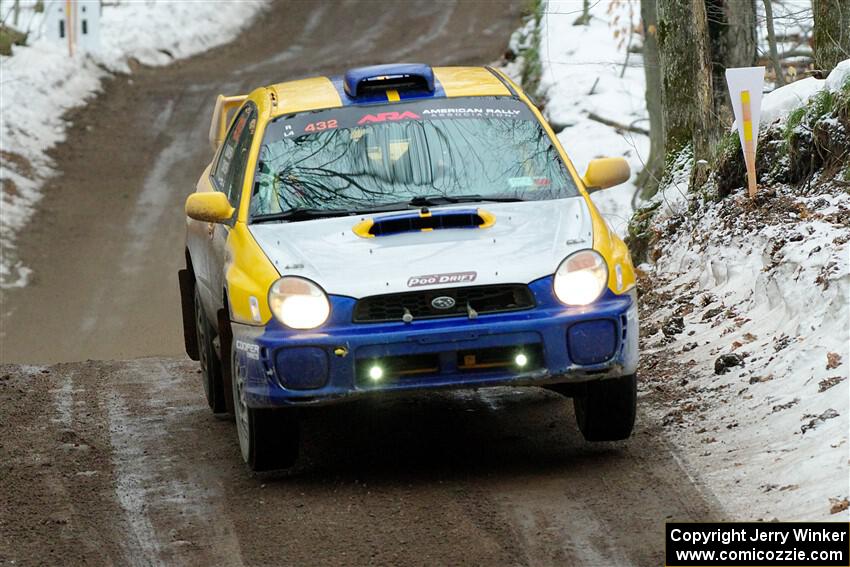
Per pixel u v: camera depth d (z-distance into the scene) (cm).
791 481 2097
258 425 2366
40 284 7306
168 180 9319
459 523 2127
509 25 13762
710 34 5109
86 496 2430
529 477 2362
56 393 3497
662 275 3891
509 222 2428
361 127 2684
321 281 2278
